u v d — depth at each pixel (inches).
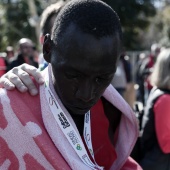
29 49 177.0
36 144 36.1
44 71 42.7
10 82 38.6
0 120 36.8
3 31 655.8
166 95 98.6
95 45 33.3
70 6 35.5
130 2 613.6
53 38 36.3
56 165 35.7
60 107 38.4
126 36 644.7
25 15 630.5
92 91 34.7
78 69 33.8
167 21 882.8
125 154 48.5
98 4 35.4
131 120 47.4
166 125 96.8
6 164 37.0
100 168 40.1
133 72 429.1
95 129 45.6
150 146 99.9
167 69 100.7
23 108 37.3
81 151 38.6
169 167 99.2
